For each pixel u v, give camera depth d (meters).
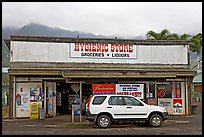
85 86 27.81
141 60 26.81
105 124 19.19
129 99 19.62
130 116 19.39
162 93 26.94
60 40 25.89
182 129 18.53
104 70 25.78
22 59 25.31
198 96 49.38
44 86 25.72
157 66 26.91
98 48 26.28
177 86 27.08
